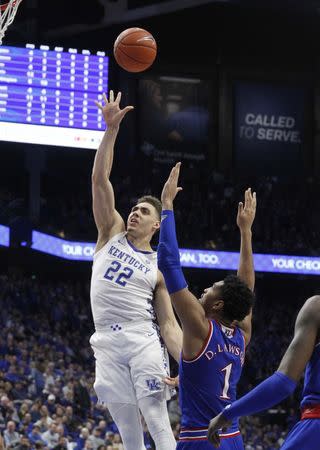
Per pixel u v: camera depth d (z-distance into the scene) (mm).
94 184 7121
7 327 25109
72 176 36594
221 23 38531
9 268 33031
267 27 39000
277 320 35500
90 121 27422
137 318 6871
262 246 34500
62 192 36469
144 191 35531
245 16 38281
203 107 38781
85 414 22016
